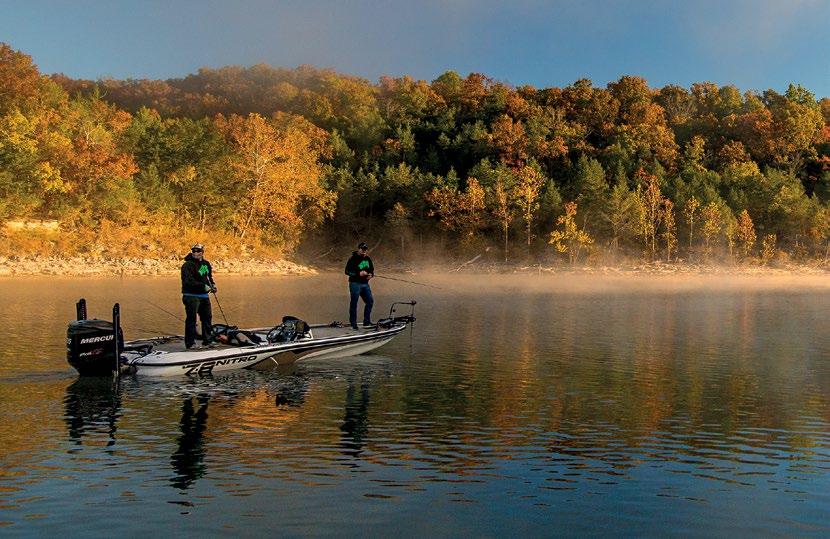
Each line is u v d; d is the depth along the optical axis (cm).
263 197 8538
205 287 1452
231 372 1407
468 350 1762
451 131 12925
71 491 696
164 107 14875
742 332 2205
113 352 1302
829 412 1066
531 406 1098
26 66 8619
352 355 1630
